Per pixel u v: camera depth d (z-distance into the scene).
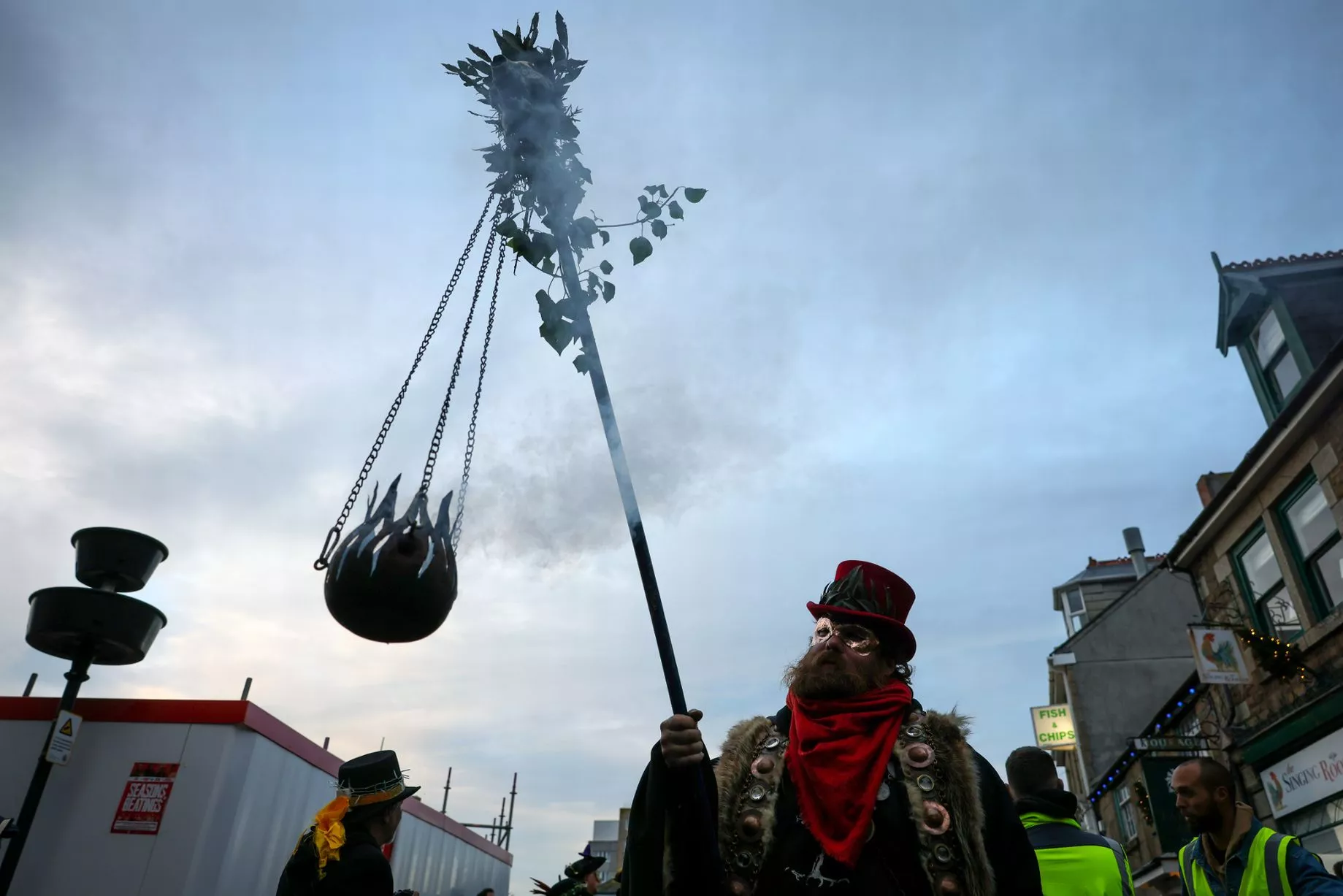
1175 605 24.09
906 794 1.72
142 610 6.85
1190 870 2.98
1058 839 2.91
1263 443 11.34
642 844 1.57
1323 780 10.32
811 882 1.63
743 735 1.90
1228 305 13.35
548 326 1.78
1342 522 10.27
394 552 2.23
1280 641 11.13
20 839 6.02
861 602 2.02
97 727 7.33
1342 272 12.34
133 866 6.81
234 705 7.41
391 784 3.31
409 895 5.87
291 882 3.02
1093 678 23.55
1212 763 2.93
